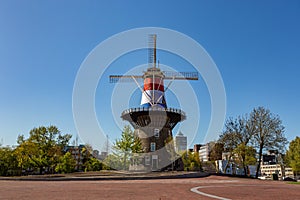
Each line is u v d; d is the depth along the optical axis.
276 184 25.55
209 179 29.70
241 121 45.84
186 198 11.45
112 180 26.44
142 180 26.38
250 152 44.41
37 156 49.59
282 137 43.84
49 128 50.38
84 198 11.01
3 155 53.06
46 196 11.56
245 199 11.66
